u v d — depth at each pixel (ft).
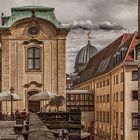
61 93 207.82
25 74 208.85
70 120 105.81
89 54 556.10
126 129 220.84
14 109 205.36
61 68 208.64
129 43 233.96
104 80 279.08
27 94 208.23
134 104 221.05
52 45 209.05
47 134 30.25
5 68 208.23
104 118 276.62
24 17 208.44
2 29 207.31
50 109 191.01
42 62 209.15
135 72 221.66
